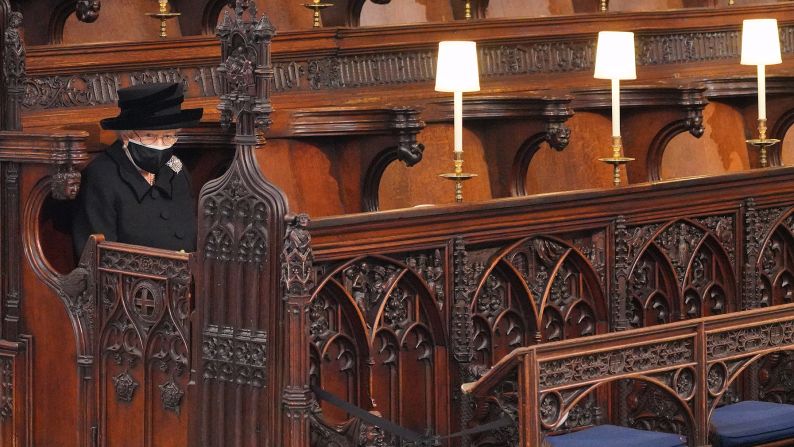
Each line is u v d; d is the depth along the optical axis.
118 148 7.28
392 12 9.57
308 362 6.05
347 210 8.15
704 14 10.61
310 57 8.69
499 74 9.49
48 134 6.90
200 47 8.18
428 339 6.71
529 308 7.00
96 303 6.87
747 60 9.02
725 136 10.24
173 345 6.54
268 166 7.87
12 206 7.18
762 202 7.86
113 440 6.84
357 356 6.46
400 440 6.36
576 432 6.45
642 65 10.29
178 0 8.74
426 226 6.58
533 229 6.97
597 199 7.16
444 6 9.86
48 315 7.09
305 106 8.60
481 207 6.73
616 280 7.26
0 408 7.28
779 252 8.04
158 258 6.58
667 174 9.96
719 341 6.49
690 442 6.45
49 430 7.12
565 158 9.33
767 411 6.89
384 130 7.87
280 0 9.02
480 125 8.94
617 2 10.77
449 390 6.77
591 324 7.28
